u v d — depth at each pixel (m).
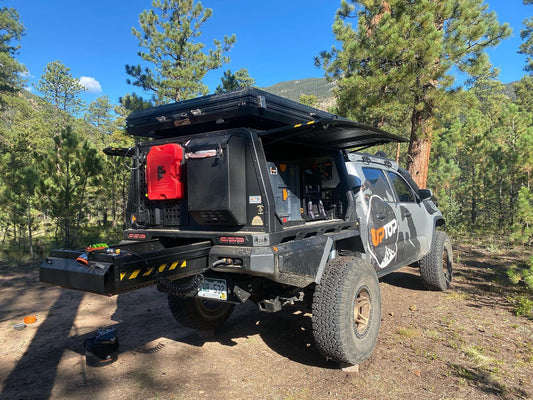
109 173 14.75
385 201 4.89
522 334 4.12
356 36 9.60
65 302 5.73
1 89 42.31
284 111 3.49
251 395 3.00
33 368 3.51
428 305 5.20
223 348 3.96
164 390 3.09
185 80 19.30
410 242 5.27
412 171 9.89
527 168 11.73
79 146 10.77
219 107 3.31
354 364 3.36
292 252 3.10
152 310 5.29
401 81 8.59
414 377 3.24
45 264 2.88
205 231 3.34
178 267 2.90
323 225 3.66
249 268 2.85
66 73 69.19
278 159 4.32
